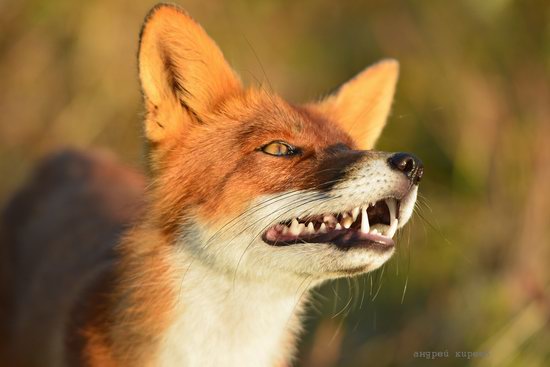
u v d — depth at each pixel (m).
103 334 12.97
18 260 17.45
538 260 18.02
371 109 15.03
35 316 15.24
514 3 19.47
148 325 12.66
